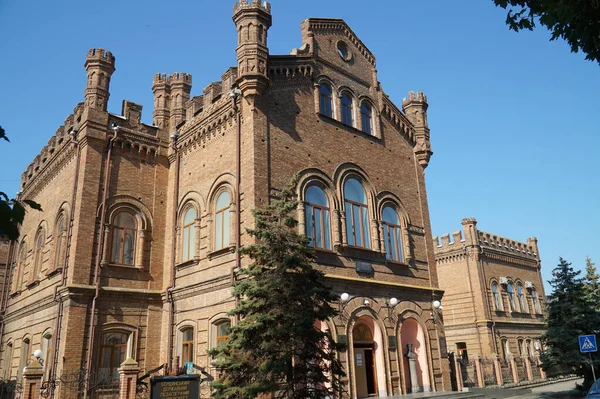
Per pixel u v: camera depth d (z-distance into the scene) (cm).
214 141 2511
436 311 2741
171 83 2931
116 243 2539
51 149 3084
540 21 739
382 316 2430
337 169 2536
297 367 1561
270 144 2280
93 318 2323
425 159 3095
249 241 2105
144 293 2511
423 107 3219
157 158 2797
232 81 2431
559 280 3056
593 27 748
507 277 4925
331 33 2806
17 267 3284
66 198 2692
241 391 1466
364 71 2947
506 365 3828
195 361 2250
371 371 2362
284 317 1526
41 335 2569
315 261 2247
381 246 2589
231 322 2084
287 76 2475
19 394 2412
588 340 2344
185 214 2619
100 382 2244
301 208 2277
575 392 3008
